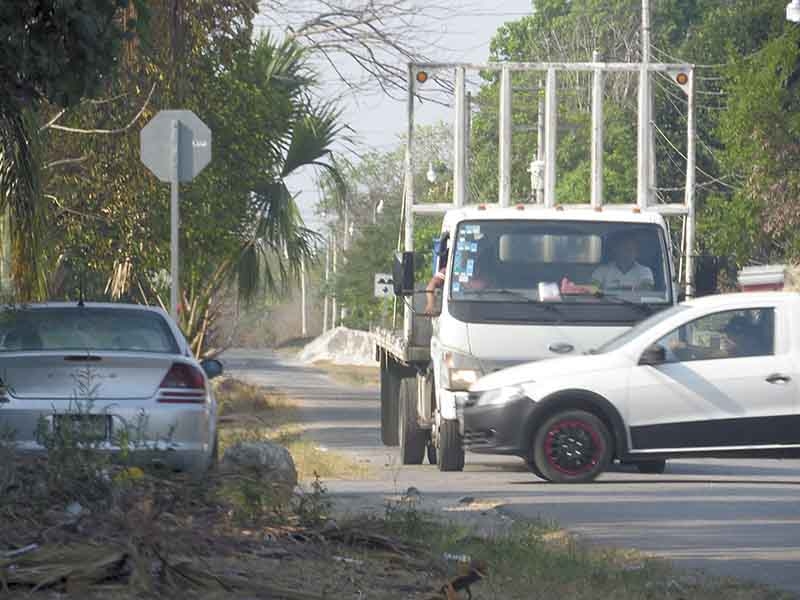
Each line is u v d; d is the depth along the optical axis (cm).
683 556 2594
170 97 4406
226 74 5694
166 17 3931
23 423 3000
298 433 5772
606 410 3962
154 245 5106
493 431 4000
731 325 4034
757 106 10150
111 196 4897
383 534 2477
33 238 3259
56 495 2439
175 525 2361
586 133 4800
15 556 2050
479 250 4381
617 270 4384
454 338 4325
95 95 2234
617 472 4512
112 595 1936
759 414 3978
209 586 1995
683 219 4694
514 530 2739
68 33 2106
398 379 5538
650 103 4766
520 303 4338
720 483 3959
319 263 6725
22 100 2223
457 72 4853
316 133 6394
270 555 2264
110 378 3070
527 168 4806
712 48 13262
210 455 3177
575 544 2630
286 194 6494
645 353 3997
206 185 5662
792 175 10144
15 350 3147
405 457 4925
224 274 6462
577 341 4309
